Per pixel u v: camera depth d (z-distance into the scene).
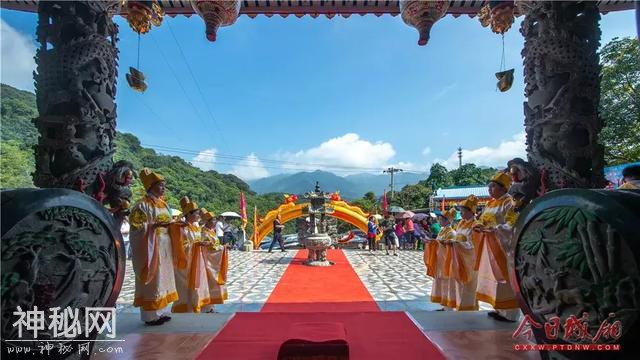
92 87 3.86
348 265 14.20
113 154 4.03
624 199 2.37
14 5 5.54
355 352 3.24
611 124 14.88
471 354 3.19
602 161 3.70
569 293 2.43
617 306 2.22
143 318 4.26
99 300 2.79
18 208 2.42
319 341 3.04
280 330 3.90
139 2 4.09
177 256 4.79
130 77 4.33
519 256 2.89
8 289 2.30
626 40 14.74
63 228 2.56
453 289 5.72
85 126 3.73
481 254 4.70
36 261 2.40
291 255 18.02
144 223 4.41
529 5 4.09
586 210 2.40
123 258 3.03
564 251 2.48
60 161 3.63
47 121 3.58
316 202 14.93
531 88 4.00
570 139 3.70
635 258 2.18
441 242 6.04
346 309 6.79
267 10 6.27
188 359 3.13
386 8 6.22
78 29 3.79
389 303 7.34
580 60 3.74
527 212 2.85
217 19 4.76
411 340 3.54
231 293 8.86
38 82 3.67
